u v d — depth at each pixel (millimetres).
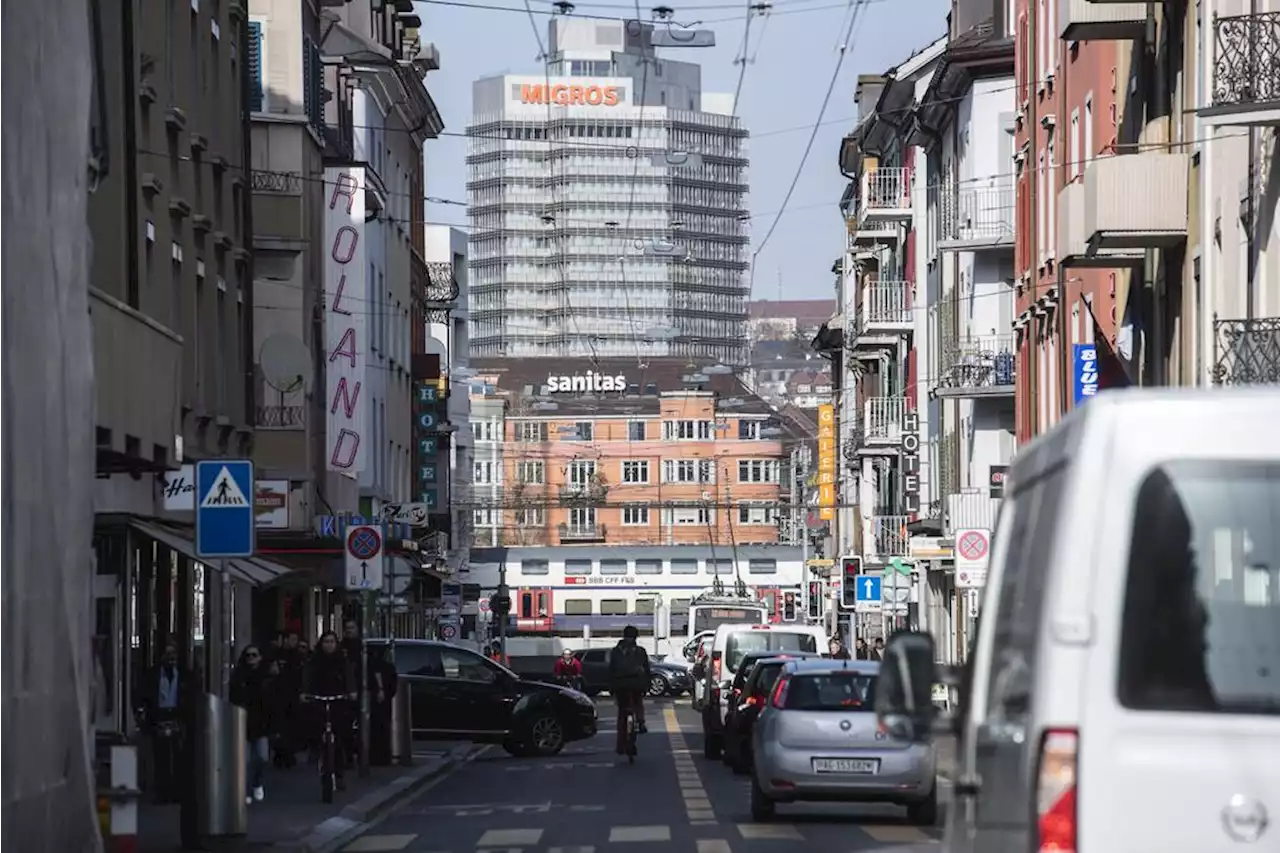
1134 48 97875
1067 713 16250
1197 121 84562
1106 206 86938
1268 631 16219
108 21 74625
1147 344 95500
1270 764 16062
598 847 53875
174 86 89312
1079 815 16125
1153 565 16344
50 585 43875
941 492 173500
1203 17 83000
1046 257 128375
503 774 88812
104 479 76062
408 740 90750
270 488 109250
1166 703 16203
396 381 182125
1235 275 78500
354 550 80812
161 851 50344
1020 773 16938
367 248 160500
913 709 20375
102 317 53750
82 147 49906
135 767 40312
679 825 60969
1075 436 16969
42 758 41750
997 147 156250
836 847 53156
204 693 51125
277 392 118562
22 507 41938
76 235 48938
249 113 105438
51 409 45125
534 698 104688
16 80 43594
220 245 97875
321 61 135000
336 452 137000
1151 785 16109
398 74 178625
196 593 95375
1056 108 123750
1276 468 16391
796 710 60688
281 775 82688
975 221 155000
